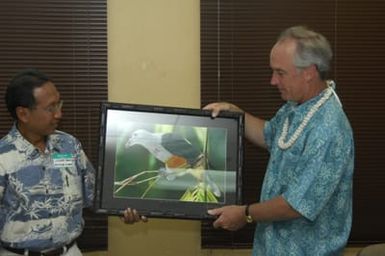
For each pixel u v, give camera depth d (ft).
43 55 8.02
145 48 8.15
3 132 8.08
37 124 5.61
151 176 6.26
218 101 8.25
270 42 8.25
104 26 8.02
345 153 5.36
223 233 8.52
